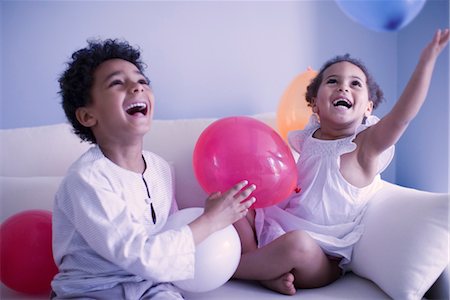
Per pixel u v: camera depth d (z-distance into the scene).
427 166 1.50
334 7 1.70
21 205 1.19
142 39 1.64
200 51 1.67
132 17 1.63
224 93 1.69
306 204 1.17
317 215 1.16
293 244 0.98
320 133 1.27
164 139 1.38
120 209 0.89
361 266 1.05
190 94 1.67
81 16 1.61
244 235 1.16
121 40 1.62
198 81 1.68
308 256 0.98
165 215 1.06
